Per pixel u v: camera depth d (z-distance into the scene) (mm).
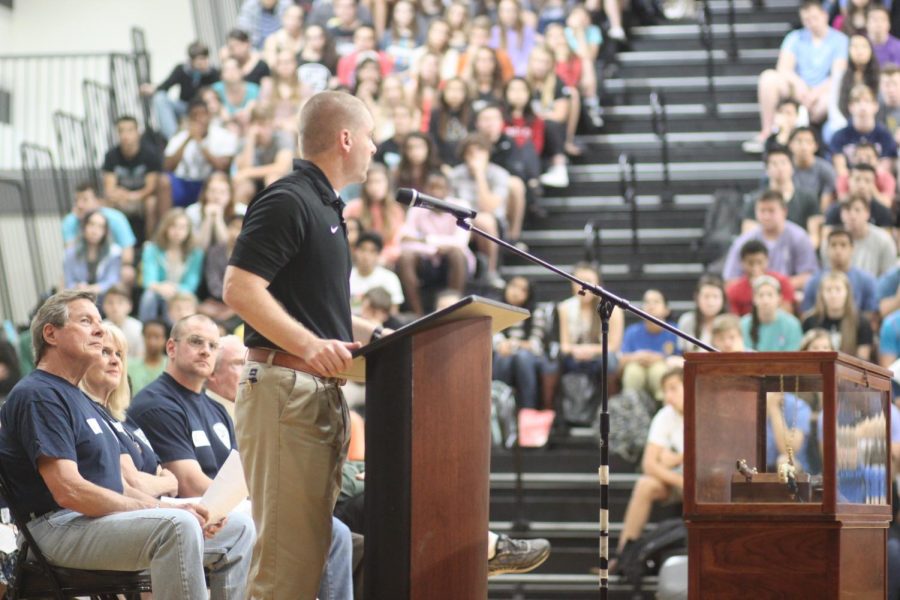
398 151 13250
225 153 13984
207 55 15469
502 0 14703
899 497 8477
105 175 14375
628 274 12469
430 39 14523
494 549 6871
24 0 18734
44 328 5516
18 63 18250
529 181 13258
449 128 13375
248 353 4621
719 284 10805
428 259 11711
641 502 9648
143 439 6312
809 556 4398
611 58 15102
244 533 5848
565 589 9906
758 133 14148
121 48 18672
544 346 11047
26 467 5383
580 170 13922
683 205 13344
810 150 12250
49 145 18000
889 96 13039
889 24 14164
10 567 5453
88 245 13109
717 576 4449
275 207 4477
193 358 6613
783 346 10398
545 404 10977
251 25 16609
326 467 4535
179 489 6418
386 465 4328
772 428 4500
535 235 13078
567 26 14891
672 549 9344
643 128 14375
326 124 4668
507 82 13945
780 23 15578
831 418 4387
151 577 5137
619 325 11273
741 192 13406
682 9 15820
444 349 4391
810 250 11352
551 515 10539
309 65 14750
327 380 4562
